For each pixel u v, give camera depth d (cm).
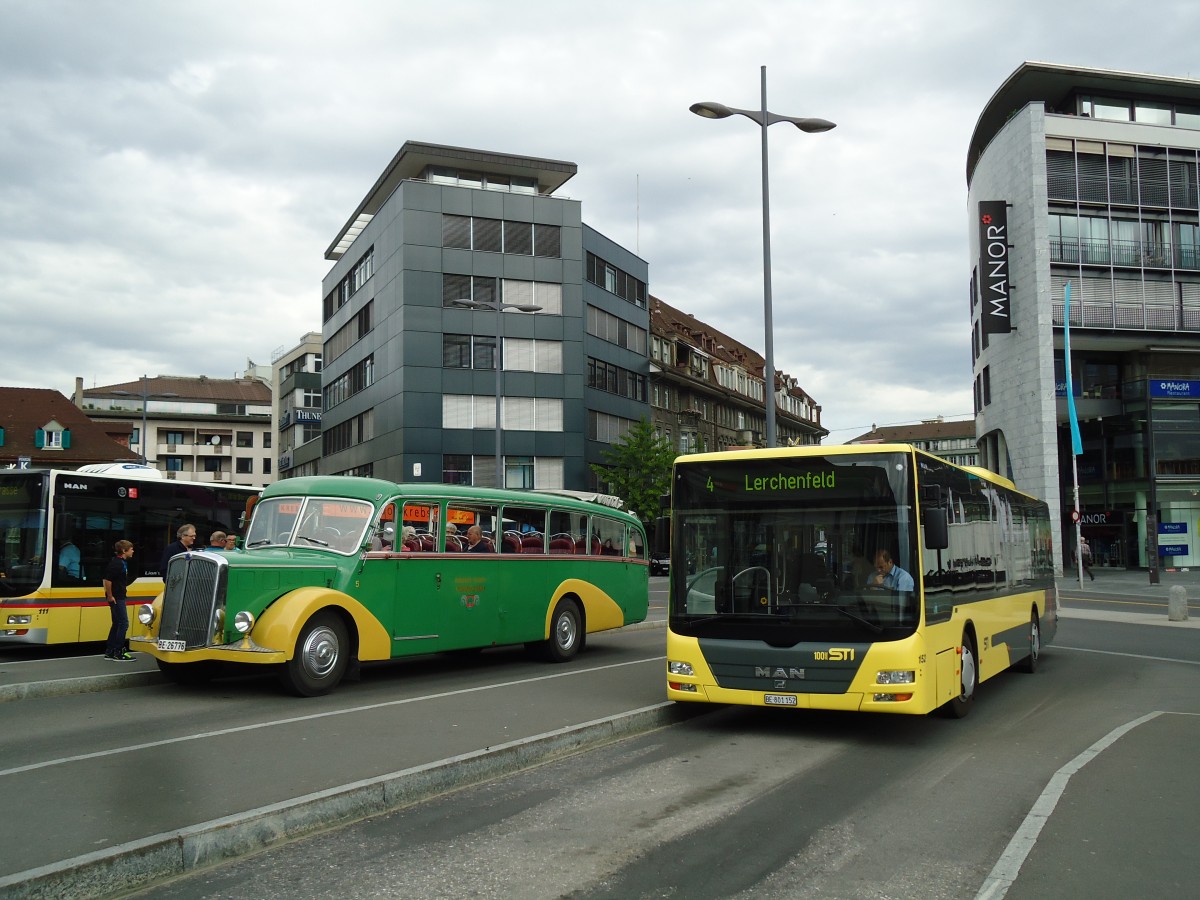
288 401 8994
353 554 1233
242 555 1152
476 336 4819
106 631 1603
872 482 927
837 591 913
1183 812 662
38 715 1018
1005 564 1320
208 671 1295
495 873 525
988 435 5403
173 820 600
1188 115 5009
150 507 1697
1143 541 4841
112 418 10369
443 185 4822
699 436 6631
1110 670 1516
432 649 1321
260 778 718
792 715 1084
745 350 9781
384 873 524
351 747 835
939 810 670
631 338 5966
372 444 5081
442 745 844
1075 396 4900
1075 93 4919
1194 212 4844
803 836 603
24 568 1540
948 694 973
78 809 628
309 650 1148
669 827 621
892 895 498
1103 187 4769
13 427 5794
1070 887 510
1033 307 4700
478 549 1421
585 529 1656
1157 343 4784
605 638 2008
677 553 983
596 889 502
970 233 5944
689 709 1085
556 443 4928
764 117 1997
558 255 5022
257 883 508
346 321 5650
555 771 789
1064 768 796
